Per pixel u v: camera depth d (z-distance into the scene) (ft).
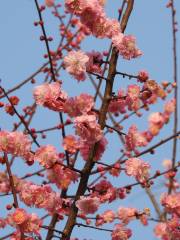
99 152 23.16
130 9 25.17
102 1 25.30
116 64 23.81
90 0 24.44
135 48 24.00
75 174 23.95
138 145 24.82
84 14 24.45
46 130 24.98
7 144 23.43
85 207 23.11
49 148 23.30
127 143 24.88
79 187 22.82
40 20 24.91
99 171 22.84
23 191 23.71
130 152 25.76
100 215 24.98
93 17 24.45
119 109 25.62
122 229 24.88
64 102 23.47
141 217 25.86
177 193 26.76
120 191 24.21
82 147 23.61
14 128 28.27
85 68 23.81
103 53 25.66
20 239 22.48
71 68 23.89
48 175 23.90
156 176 24.29
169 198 26.63
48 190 23.67
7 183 25.86
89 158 22.84
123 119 27.07
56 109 23.35
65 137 23.62
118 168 23.31
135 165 23.81
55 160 23.26
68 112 23.41
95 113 23.84
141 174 23.97
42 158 23.26
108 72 23.62
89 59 24.70
